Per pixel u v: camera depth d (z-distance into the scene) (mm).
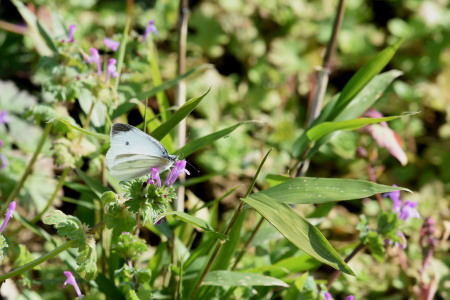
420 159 1295
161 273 873
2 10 1333
